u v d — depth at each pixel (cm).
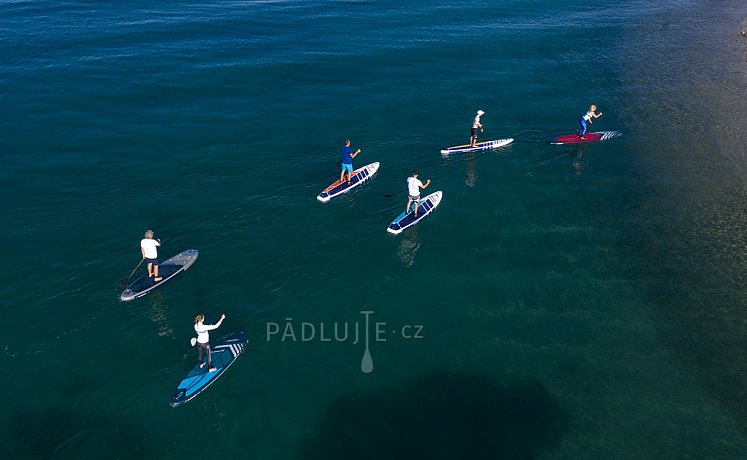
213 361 1930
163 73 4278
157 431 1719
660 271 2427
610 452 1680
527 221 2744
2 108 3719
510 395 1861
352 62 4550
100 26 5225
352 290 2302
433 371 1948
